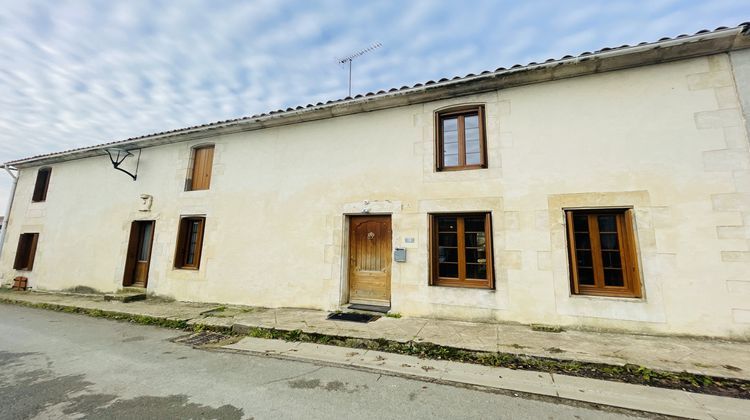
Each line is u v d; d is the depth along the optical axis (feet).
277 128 21.70
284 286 19.53
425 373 10.32
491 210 15.56
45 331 15.99
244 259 20.88
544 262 14.43
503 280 14.93
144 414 7.89
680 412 7.79
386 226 18.35
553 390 8.99
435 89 16.78
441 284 16.22
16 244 30.32
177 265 22.88
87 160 28.73
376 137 18.71
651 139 13.76
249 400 8.61
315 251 19.12
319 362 11.41
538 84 15.87
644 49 13.35
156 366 11.18
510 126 15.98
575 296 13.85
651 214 13.29
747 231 12.13
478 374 10.16
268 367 11.02
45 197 30.86
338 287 18.15
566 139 14.97
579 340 12.26
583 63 14.44
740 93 12.82
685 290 12.54
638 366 9.82
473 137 17.03
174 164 24.64
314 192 19.77
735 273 12.10
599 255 14.15
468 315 15.25
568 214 14.62
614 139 14.26
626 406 8.09
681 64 13.85
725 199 12.51
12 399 8.70
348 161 19.20
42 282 27.89
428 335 13.10
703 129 13.15
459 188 16.31
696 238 12.66
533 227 14.82
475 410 8.02
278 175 21.02
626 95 14.42
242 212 21.56
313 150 20.34
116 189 26.53
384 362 11.29
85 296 24.45
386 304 17.80
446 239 16.74
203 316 17.44
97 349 13.12
